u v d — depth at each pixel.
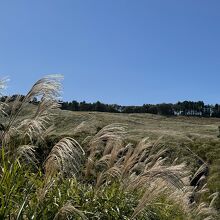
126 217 8.68
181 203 13.91
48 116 7.57
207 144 40.78
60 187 8.20
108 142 9.73
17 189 7.20
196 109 143.50
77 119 69.44
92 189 8.99
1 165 7.33
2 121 7.38
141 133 56.53
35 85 7.25
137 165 10.08
